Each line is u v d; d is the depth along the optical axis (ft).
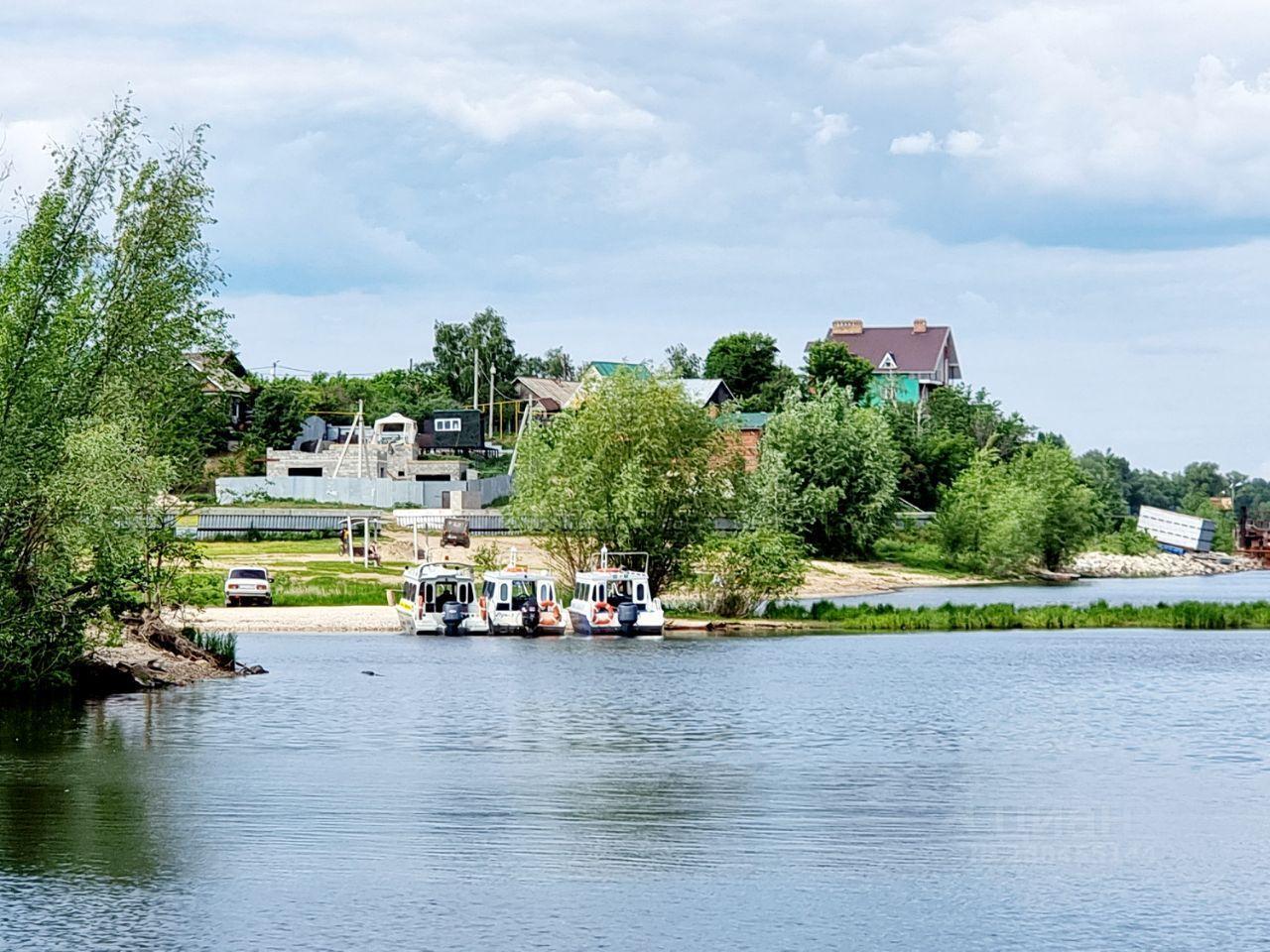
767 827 132.05
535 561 472.03
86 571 199.62
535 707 211.41
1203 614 363.35
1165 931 103.19
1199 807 142.10
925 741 182.09
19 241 190.29
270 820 132.77
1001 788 150.51
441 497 609.42
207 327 217.56
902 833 130.52
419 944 98.84
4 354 185.16
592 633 329.52
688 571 369.91
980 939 101.19
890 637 330.95
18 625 192.54
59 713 195.93
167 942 98.48
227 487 598.34
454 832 128.77
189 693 217.97
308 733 183.11
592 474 363.76
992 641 321.93
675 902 108.58
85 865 116.78
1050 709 211.00
